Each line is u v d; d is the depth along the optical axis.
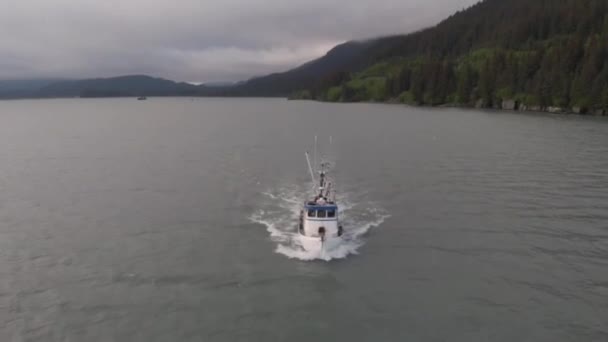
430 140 101.88
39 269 35.31
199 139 111.38
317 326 27.77
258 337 26.64
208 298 30.86
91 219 46.75
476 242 40.16
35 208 50.53
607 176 62.00
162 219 46.66
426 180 61.97
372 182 61.28
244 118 193.00
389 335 26.89
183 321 28.19
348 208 49.91
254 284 32.75
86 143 105.00
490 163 72.81
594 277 33.47
